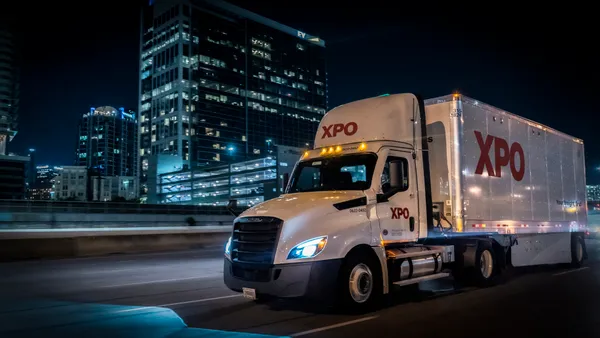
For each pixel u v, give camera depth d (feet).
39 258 66.74
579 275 41.57
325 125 32.65
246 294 24.71
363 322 23.44
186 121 623.77
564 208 47.37
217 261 60.34
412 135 30.96
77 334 21.79
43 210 140.77
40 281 41.45
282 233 23.77
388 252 27.12
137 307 28.45
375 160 28.37
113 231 79.41
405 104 31.04
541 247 42.52
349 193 26.96
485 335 20.93
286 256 23.40
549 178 45.14
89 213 151.23
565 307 27.07
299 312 26.13
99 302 30.42
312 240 23.73
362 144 29.43
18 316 25.99
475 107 34.99
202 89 643.86
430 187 31.35
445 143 33.04
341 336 20.79
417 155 30.86
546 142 45.50
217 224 195.31
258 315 25.57
